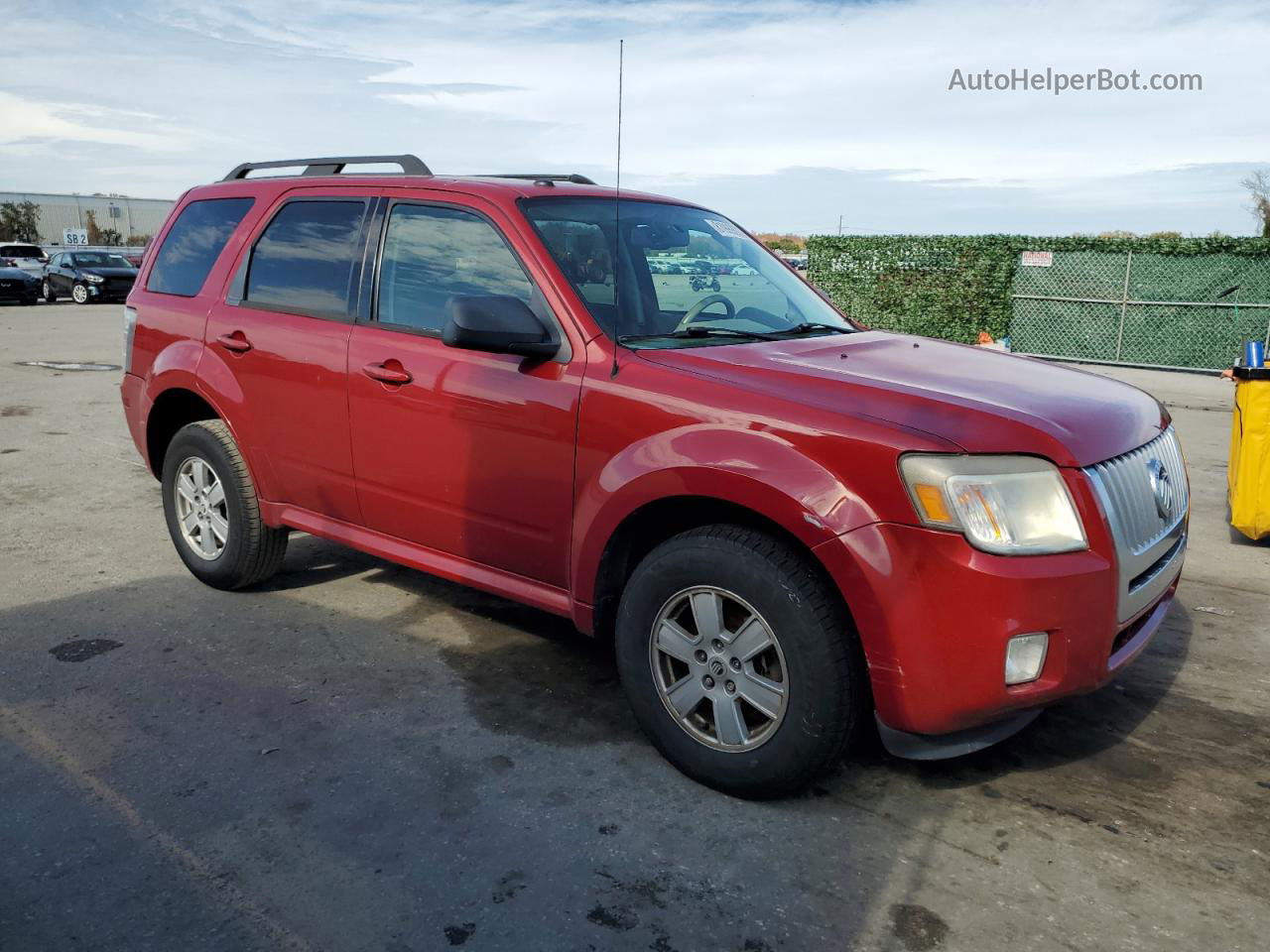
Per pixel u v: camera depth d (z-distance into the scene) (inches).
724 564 111.7
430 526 147.1
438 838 108.2
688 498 117.0
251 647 159.3
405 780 119.9
